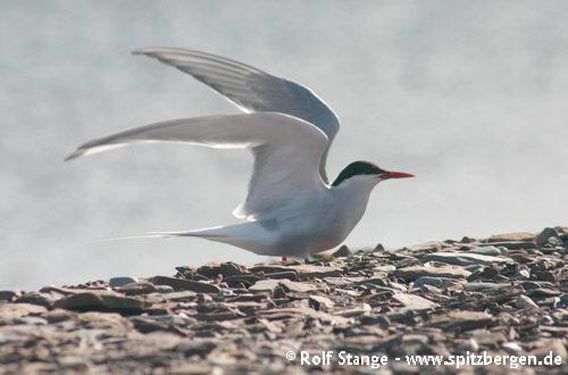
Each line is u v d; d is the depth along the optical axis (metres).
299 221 9.98
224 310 8.04
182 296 8.41
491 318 7.89
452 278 9.43
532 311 8.34
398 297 8.61
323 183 10.02
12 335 7.10
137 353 6.73
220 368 6.51
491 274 9.48
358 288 9.05
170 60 10.54
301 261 10.17
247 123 9.16
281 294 8.59
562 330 7.86
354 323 7.84
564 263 9.97
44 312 7.79
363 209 10.27
